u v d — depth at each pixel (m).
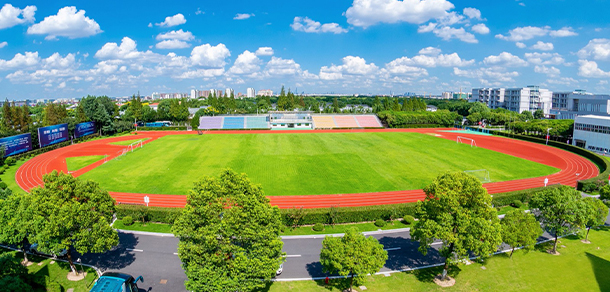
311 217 50.34
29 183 70.81
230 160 87.19
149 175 74.12
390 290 34.34
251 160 87.19
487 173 76.75
